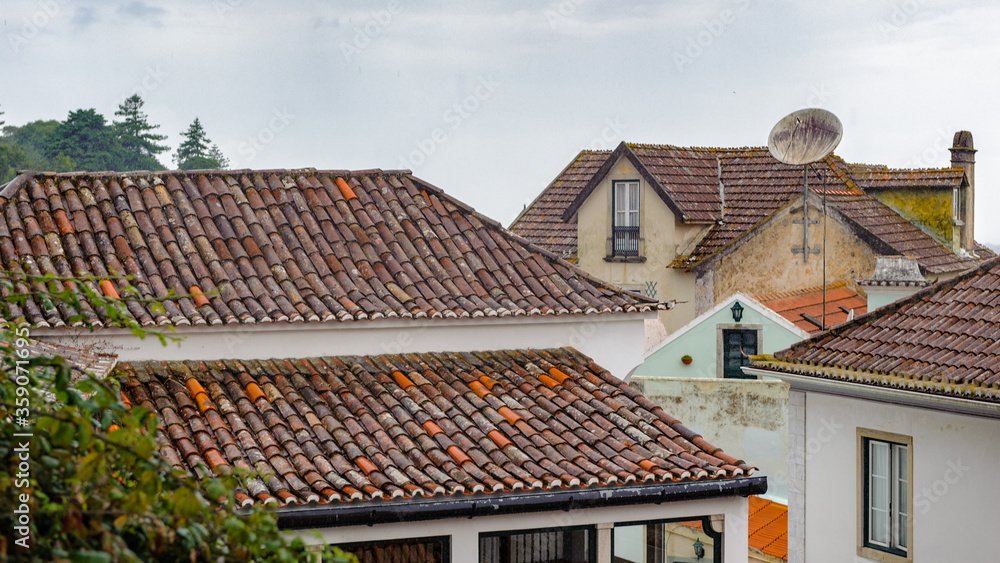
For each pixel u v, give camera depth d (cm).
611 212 2823
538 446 1142
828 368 1409
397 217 1458
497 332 1346
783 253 2619
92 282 1175
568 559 1261
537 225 3072
